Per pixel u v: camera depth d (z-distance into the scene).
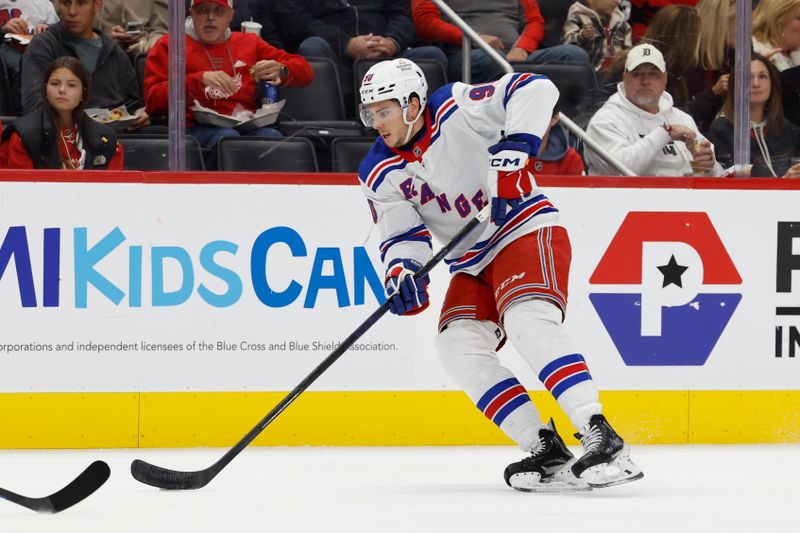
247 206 10.35
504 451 10.20
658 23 11.55
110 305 10.25
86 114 11.05
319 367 7.79
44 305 10.19
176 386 10.30
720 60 11.39
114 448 10.27
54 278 10.20
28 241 10.17
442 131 7.68
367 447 10.41
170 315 10.30
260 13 11.51
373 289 10.45
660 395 10.61
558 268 7.71
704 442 10.66
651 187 10.58
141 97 11.23
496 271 7.82
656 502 7.21
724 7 11.37
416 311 7.87
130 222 10.26
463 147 7.73
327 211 10.41
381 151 7.93
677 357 10.64
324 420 10.43
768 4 11.40
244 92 11.38
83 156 11.09
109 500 7.39
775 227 10.72
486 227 7.84
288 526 6.30
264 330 10.38
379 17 11.91
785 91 11.51
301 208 10.41
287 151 11.32
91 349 10.24
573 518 6.55
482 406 7.94
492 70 12.05
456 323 8.07
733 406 10.69
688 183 10.62
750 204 10.68
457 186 7.84
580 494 7.64
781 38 11.44
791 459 9.66
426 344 10.48
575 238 10.54
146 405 10.29
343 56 11.82
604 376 10.57
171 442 10.31
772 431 10.73
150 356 10.29
